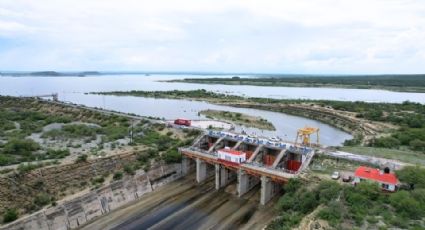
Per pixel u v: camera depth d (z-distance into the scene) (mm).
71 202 72062
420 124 151500
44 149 103125
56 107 195125
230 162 89625
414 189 66375
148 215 77875
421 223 54625
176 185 95750
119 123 148750
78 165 84750
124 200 83062
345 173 80062
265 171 82812
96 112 173875
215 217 77562
